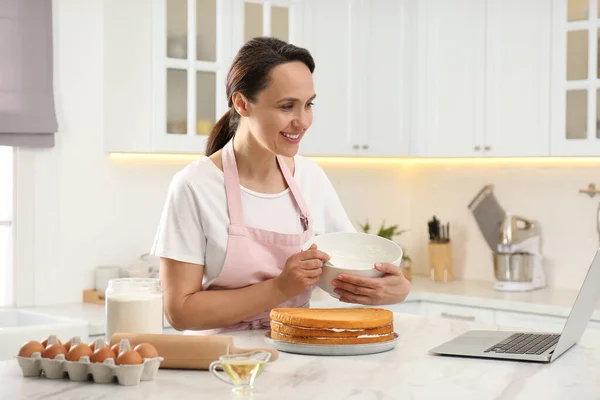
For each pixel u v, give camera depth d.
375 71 4.18
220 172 2.10
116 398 1.41
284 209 2.17
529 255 4.09
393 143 4.23
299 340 1.79
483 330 2.07
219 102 3.74
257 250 2.10
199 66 3.68
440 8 4.16
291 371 1.61
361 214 4.68
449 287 4.25
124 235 3.77
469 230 4.57
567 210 4.18
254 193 2.12
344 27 4.10
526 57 3.92
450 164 4.66
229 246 2.06
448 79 4.15
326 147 4.07
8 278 3.55
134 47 3.61
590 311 1.96
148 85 3.59
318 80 4.04
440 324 2.16
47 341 1.61
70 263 3.62
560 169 4.20
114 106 3.66
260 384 1.51
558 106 3.83
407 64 4.24
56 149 3.57
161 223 2.07
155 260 3.84
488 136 4.04
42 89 3.46
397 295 1.99
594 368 1.66
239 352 1.62
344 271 1.96
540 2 3.88
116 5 3.64
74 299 3.63
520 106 3.94
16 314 3.45
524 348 1.80
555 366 1.68
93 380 1.54
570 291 4.07
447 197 4.68
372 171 4.72
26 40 3.43
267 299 1.96
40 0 3.46
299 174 2.26
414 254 4.85
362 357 1.75
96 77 3.67
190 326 2.00
